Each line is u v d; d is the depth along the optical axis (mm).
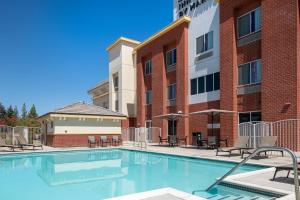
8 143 23484
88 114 25031
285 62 17516
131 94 37406
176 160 16766
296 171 5508
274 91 18031
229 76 21359
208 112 20297
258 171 10133
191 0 26516
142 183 10641
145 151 20203
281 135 17359
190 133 25703
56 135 23953
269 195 7691
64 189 9719
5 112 94562
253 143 17344
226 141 21219
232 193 8531
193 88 25703
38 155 19578
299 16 17188
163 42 29375
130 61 37719
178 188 9719
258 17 19922
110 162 16547
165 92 29188
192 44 26047
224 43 21953
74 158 18422
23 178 11836
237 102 20984
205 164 15039
